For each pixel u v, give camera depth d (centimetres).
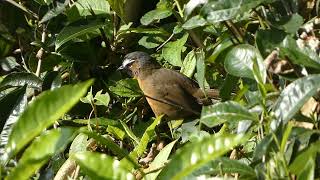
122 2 1065
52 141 473
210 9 654
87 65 1131
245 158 743
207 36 969
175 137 973
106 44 1132
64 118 1080
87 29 1027
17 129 462
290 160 580
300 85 566
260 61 622
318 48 680
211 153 440
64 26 1126
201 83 819
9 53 1225
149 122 1021
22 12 1195
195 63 1057
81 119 1045
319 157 598
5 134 904
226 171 562
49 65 1141
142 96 1094
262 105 587
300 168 531
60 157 923
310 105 660
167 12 967
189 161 444
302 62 607
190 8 712
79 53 1119
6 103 933
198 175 564
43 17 1088
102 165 500
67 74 1146
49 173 658
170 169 448
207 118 589
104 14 1110
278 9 740
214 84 982
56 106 452
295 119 625
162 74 1130
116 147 602
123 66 1155
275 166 542
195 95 1083
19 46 1212
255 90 671
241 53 639
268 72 682
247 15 730
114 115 1077
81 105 1062
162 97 1085
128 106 1082
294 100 566
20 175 476
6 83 1060
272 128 570
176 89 1094
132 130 1015
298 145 585
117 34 1118
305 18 783
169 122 1060
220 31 897
